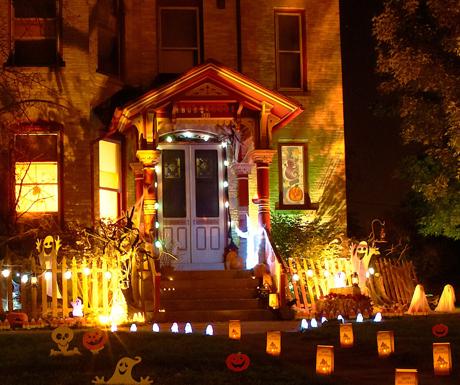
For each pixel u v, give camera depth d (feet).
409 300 72.79
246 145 74.13
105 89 75.51
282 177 79.05
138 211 69.82
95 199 73.82
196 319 63.05
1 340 44.27
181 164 75.72
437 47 70.54
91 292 62.39
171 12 79.36
